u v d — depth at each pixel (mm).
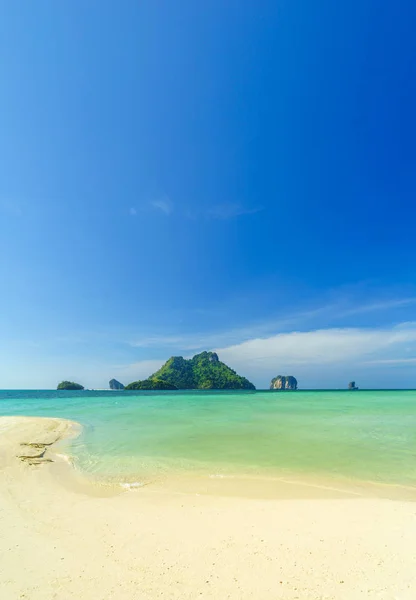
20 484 9617
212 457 12773
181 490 9180
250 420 23875
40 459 12609
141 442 15688
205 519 6953
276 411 30953
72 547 5605
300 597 4113
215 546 5621
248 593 4211
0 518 6977
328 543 5695
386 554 5250
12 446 14703
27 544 5719
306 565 4926
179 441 15883
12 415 28266
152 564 5008
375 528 6371
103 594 4207
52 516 7125
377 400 48562
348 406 37062
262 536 6035
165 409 33375
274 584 4414
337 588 4297
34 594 4203
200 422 22672
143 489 9289
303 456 12914
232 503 8070
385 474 10641
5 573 4742
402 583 4391
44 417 26188
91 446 14805
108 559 5172
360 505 7863
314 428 19781
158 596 4156
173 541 5836
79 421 23344
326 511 7434
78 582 4492
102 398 56438
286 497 8578
